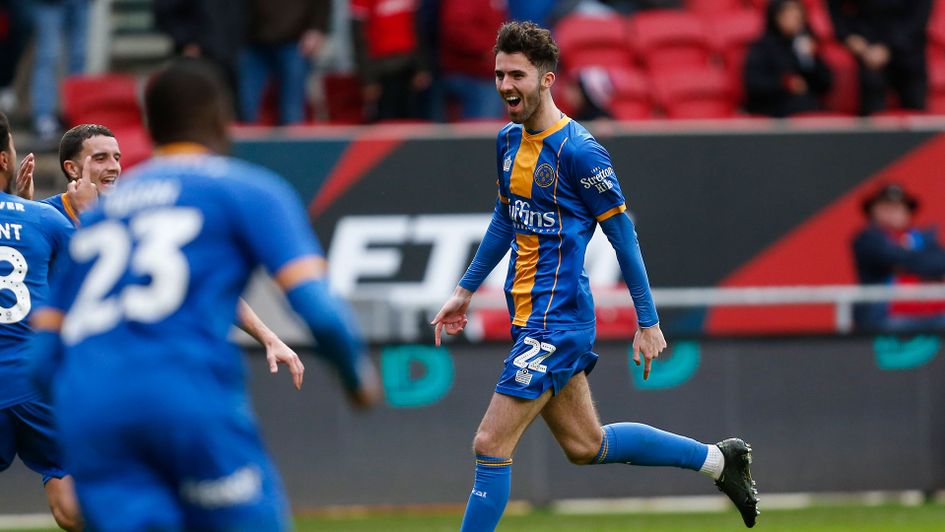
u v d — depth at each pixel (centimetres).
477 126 3372
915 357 3039
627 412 2966
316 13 3594
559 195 1780
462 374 2959
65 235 1825
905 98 4034
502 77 1747
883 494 3027
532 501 2964
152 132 1205
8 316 1792
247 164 3234
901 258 3234
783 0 3703
